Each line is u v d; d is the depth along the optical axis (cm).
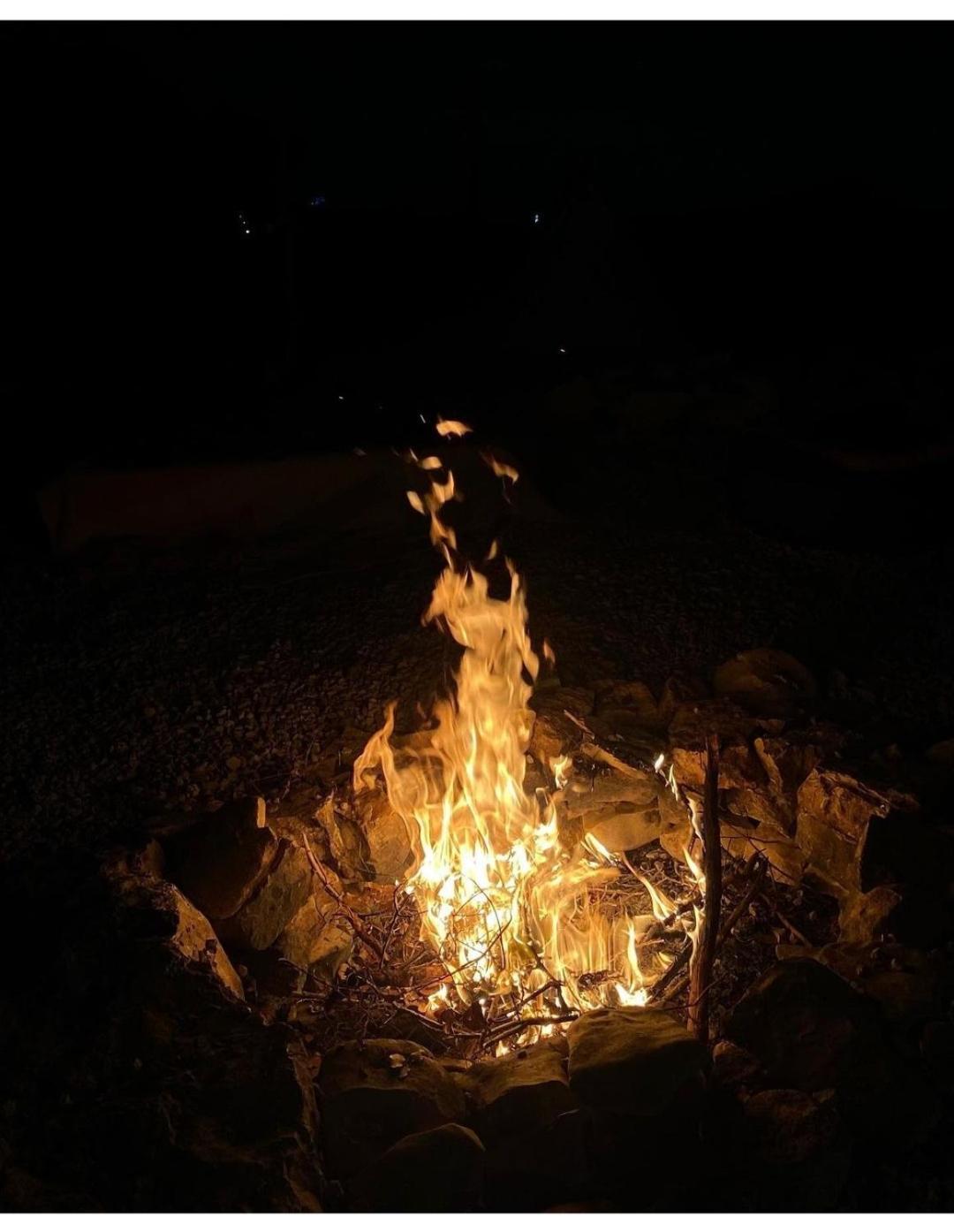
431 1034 292
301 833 346
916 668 456
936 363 770
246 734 424
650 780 362
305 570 551
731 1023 281
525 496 602
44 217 917
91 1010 279
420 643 476
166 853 343
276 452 605
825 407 694
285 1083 255
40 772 405
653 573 535
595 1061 253
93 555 567
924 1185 256
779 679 427
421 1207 238
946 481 613
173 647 484
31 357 889
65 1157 246
